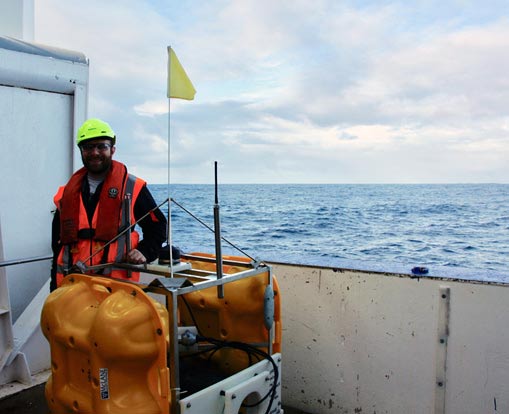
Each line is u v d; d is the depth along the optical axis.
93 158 2.59
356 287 2.89
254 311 2.42
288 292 3.11
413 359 2.74
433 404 2.70
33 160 3.86
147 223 2.68
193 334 2.37
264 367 2.30
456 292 2.62
